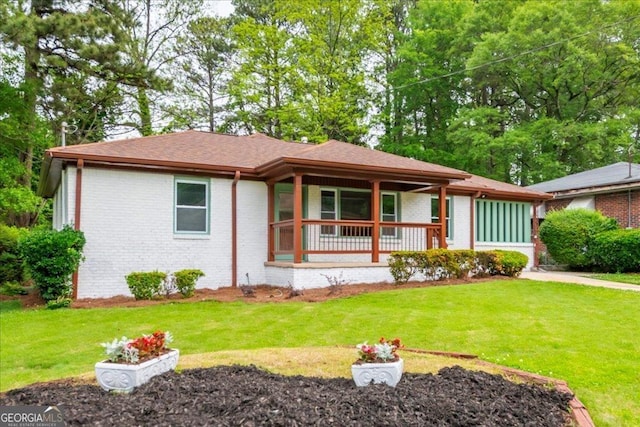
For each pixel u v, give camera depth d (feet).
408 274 38.19
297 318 26.40
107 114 81.92
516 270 43.42
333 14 87.92
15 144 55.31
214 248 39.37
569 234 52.60
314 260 43.11
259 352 19.21
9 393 13.84
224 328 24.25
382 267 39.55
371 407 12.33
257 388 13.85
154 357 15.14
